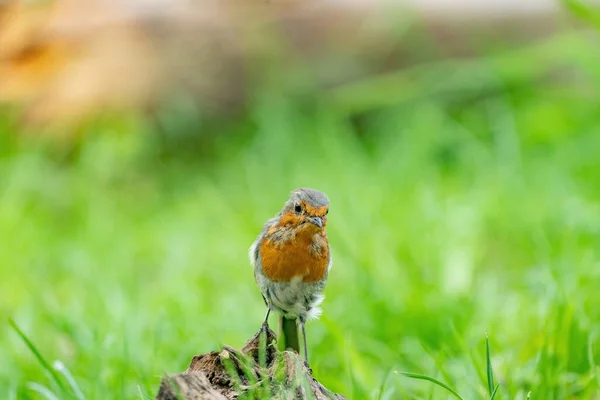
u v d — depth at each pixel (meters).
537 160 13.79
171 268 11.98
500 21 15.95
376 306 9.54
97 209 14.31
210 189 14.58
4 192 14.72
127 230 13.79
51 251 13.09
